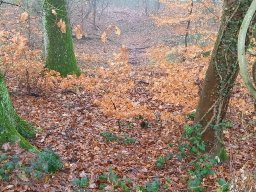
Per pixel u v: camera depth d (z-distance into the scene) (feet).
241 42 10.65
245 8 18.93
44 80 34.78
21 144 19.45
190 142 22.85
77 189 17.39
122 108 25.03
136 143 25.46
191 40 63.46
